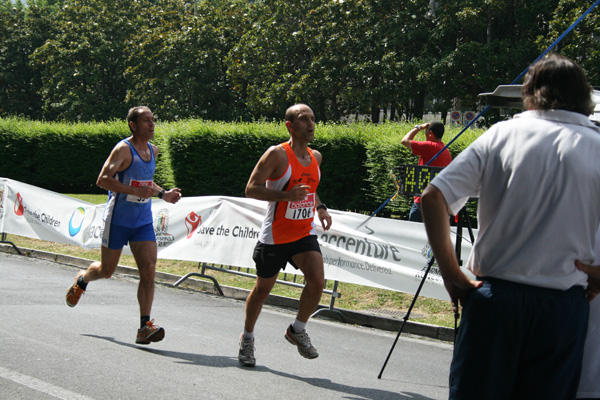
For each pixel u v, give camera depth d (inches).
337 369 196.9
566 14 891.4
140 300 203.6
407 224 285.9
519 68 971.3
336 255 301.9
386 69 1077.8
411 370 203.8
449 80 1023.0
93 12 1779.0
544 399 82.4
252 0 1573.6
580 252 83.0
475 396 83.0
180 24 1596.9
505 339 81.9
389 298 311.6
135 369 179.0
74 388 159.3
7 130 986.7
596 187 81.9
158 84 1565.0
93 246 398.9
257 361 198.8
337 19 1189.7
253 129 750.5
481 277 86.0
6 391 154.6
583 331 84.2
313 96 1253.7
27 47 2014.0
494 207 84.6
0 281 320.5
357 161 661.3
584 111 86.4
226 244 339.9
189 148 775.1
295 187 168.2
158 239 364.8
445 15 1028.5
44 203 430.3
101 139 973.8
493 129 86.7
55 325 228.8
